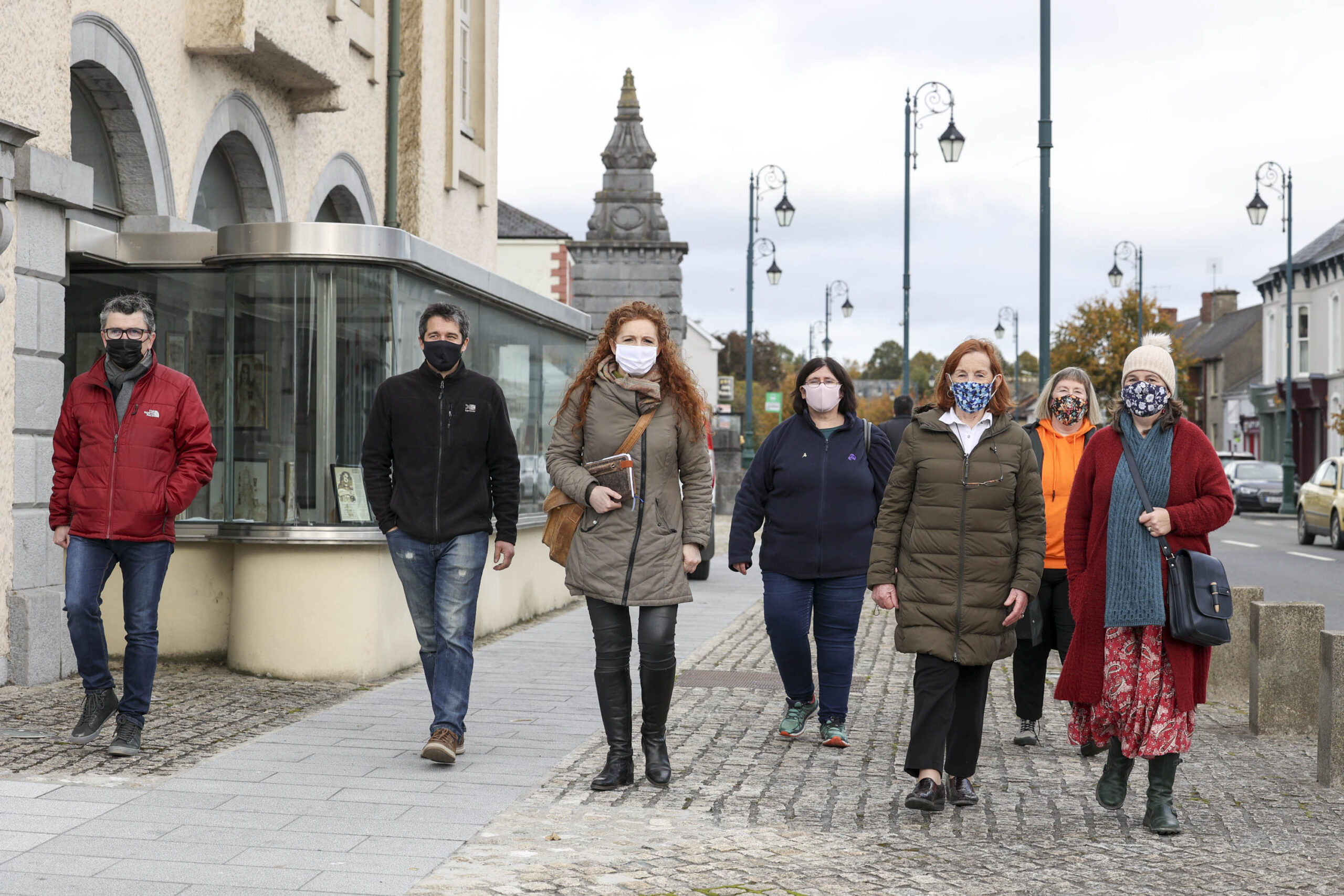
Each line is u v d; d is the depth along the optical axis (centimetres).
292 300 898
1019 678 721
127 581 646
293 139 1330
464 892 445
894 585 582
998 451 570
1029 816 567
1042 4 1591
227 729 709
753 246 4028
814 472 710
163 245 909
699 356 7538
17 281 818
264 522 899
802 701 730
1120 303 6331
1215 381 7381
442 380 658
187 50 1102
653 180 3497
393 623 915
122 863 470
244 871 464
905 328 3406
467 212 1822
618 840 515
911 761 567
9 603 810
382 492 659
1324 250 5325
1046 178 1596
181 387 655
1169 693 541
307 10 1230
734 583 1723
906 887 464
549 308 1291
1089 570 559
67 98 869
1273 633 773
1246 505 4062
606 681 605
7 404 809
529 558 1271
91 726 656
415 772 621
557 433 617
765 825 543
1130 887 468
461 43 1788
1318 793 624
